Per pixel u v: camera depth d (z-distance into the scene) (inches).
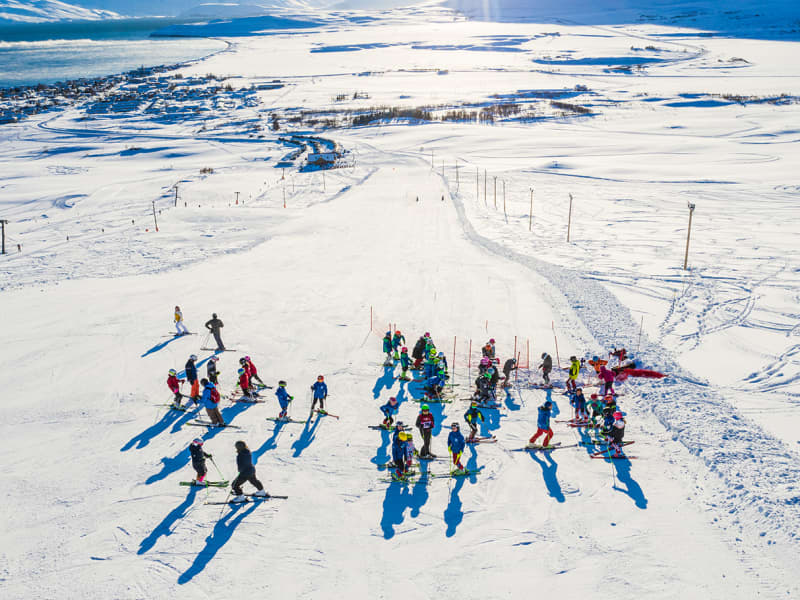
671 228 1972.2
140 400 851.4
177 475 670.5
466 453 711.1
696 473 647.1
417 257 1701.5
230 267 1622.8
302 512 606.5
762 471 632.4
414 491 639.8
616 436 689.0
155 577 518.3
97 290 1407.5
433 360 850.8
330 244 1895.9
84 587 506.6
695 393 828.6
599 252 1697.8
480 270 1537.9
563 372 939.3
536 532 568.4
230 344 1057.5
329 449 722.8
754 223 1991.9
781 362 942.4
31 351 1026.1
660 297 1286.9
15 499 625.6
